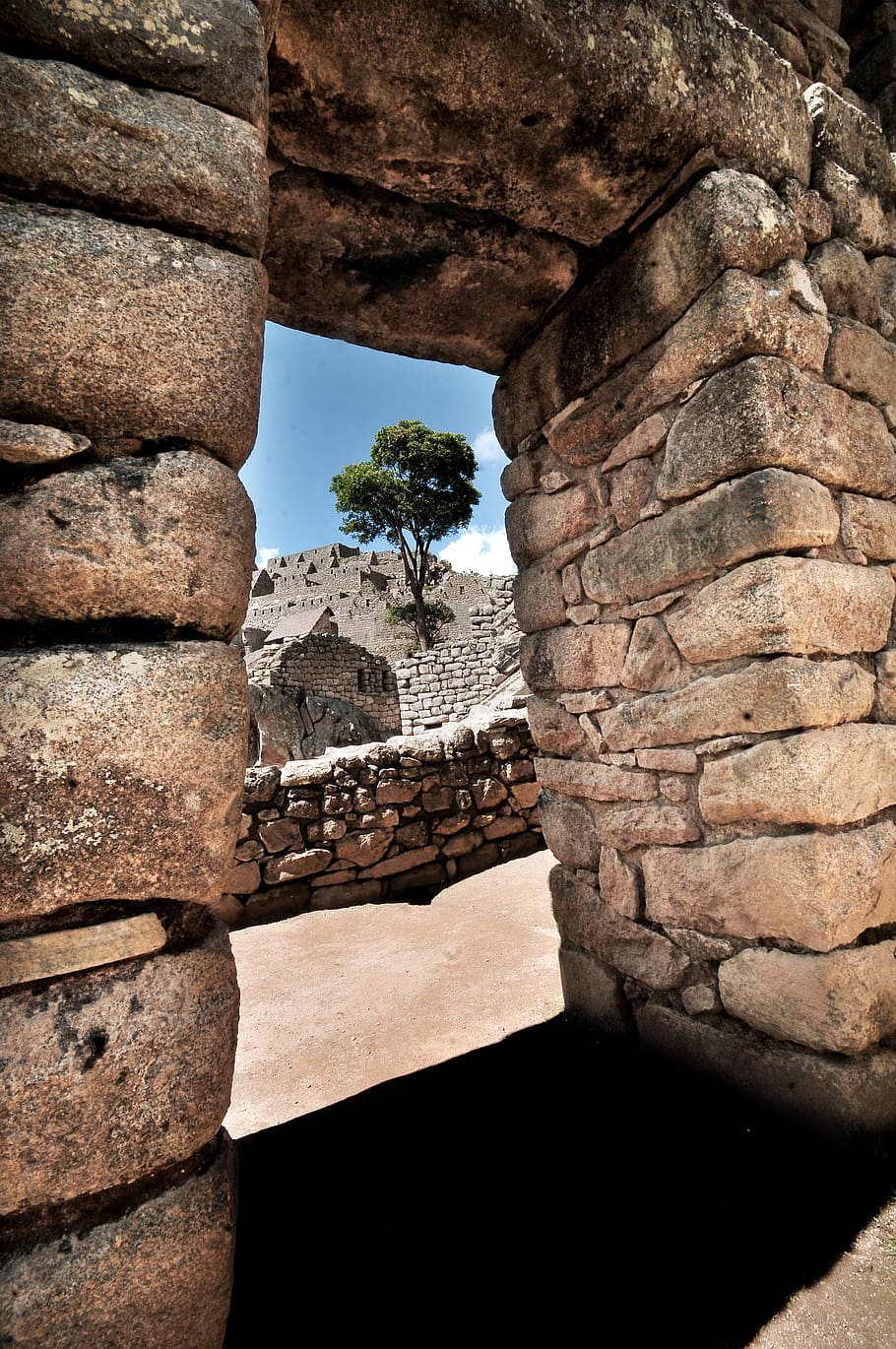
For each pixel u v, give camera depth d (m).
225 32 1.12
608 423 2.16
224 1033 1.00
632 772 2.14
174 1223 0.92
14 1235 0.85
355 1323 1.29
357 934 3.69
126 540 0.96
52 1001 0.87
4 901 0.85
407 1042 2.44
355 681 16.02
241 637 24.81
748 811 1.72
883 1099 1.60
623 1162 1.67
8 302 0.94
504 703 5.67
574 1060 2.19
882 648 1.85
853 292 1.95
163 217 1.06
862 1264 1.31
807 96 1.99
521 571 2.70
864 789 1.67
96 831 0.90
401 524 22.59
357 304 2.21
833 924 1.58
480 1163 1.73
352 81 1.47
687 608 1.88
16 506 0.92
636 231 1.98
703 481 1.80
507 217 1.91
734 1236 1.41
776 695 1.63
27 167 0.97
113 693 0.92
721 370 1.78
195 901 1.00
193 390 1.04
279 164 1.68
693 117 1.68
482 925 3.63
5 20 0.98
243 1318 1.32
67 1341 0.84
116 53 1.04
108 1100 0.88
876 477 1.89
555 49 1.49
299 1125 1.99
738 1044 1.81
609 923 2.26
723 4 2.02
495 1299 1.32
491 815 4.80
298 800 4.22
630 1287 1.31
